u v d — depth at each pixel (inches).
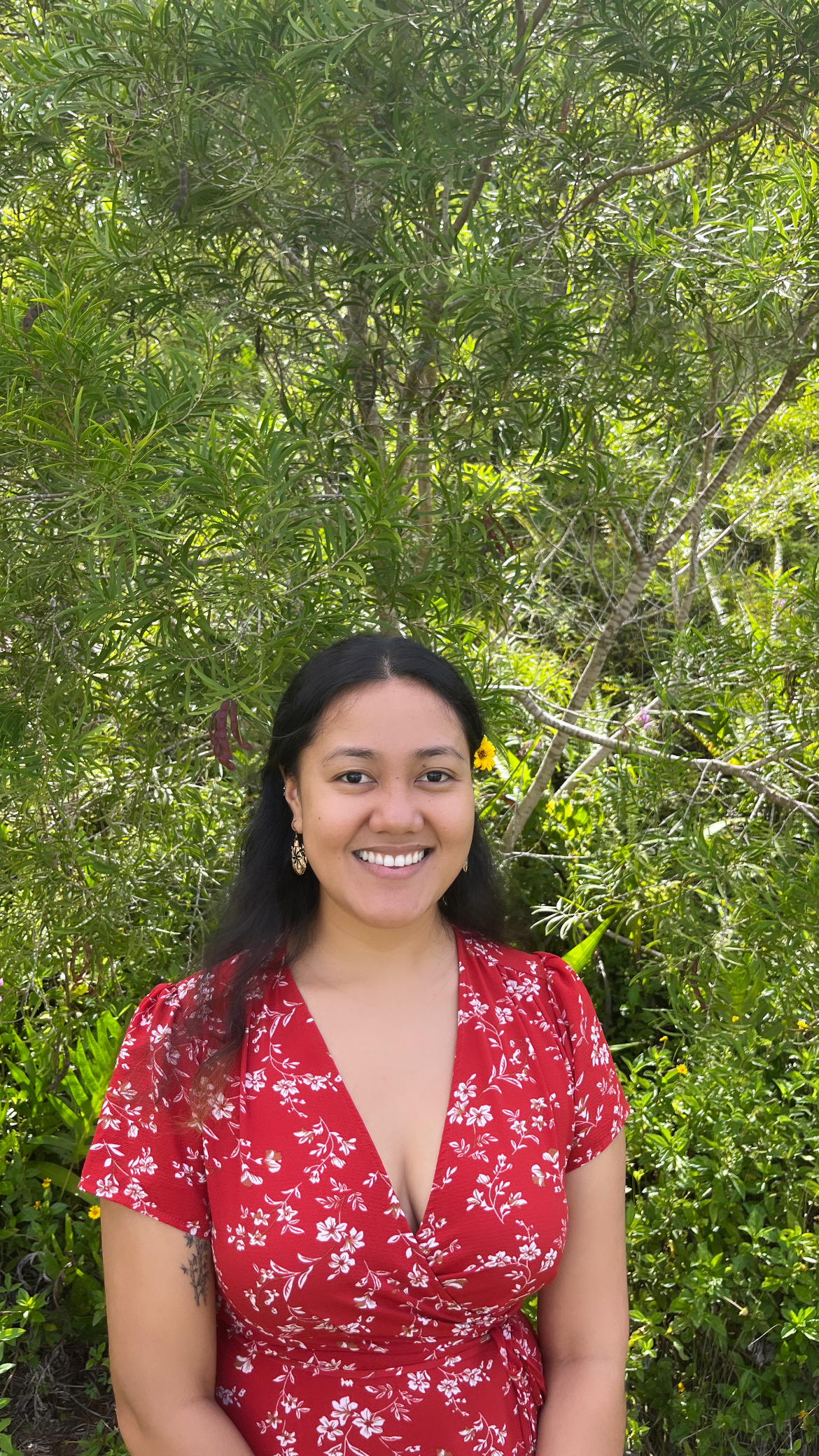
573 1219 57.0
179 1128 51.3
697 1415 95.6
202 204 89.0
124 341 84.1
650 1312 98.7
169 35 80.2
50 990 114.1
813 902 93.8
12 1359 100.2
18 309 65.9
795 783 110.1
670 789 109.6
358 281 98.3
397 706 52.7
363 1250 49.1
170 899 94.3
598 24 94.5
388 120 92.9
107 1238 52.1
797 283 88.7
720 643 108.5
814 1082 111.1
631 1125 109.9
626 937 130.8
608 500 101.9
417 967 57.1
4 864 84.5
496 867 64.3
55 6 90.0
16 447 64.9
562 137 95.6
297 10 83.4
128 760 88.7
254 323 99.0
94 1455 90.4
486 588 89.4
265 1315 49.6
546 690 151.8
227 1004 54.2
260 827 60.0
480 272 83.7
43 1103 112.3
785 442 144.9
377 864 53.1
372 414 103.3
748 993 98.9
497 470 102.4
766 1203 104.7
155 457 66.1
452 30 87.5
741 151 102.3
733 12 91.7
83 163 90.7
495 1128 52.4
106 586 67.1
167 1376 50.5
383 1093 52.6
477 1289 50.8
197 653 70.1
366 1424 50.0
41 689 72.9
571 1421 53.6
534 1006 57.3
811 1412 96.4
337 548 69.7
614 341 99.7
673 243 91.4
